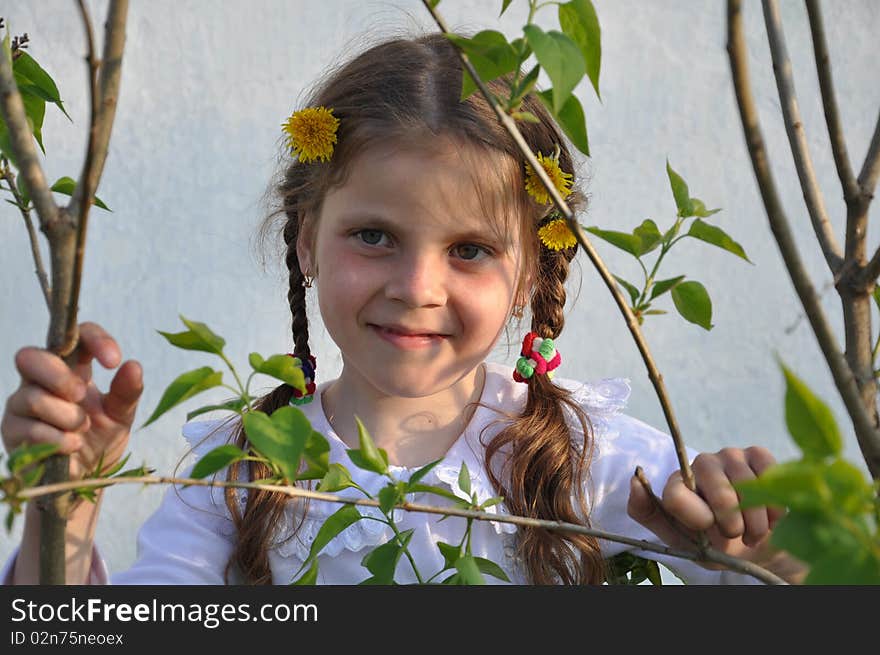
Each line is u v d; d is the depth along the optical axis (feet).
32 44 6.98
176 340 2.10
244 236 7.07
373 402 4.13
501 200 3.62
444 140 3.55
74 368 2.47
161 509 4.11
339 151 3.64
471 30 6.82
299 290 4.34
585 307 7.15
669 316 7.21
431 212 3.50
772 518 2.79
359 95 3.71
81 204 1.99
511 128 1.99
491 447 4.02
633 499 2.73
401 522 3.87
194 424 4.26
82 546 3.08
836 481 1.41
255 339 7.09
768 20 2.28
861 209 2.18
